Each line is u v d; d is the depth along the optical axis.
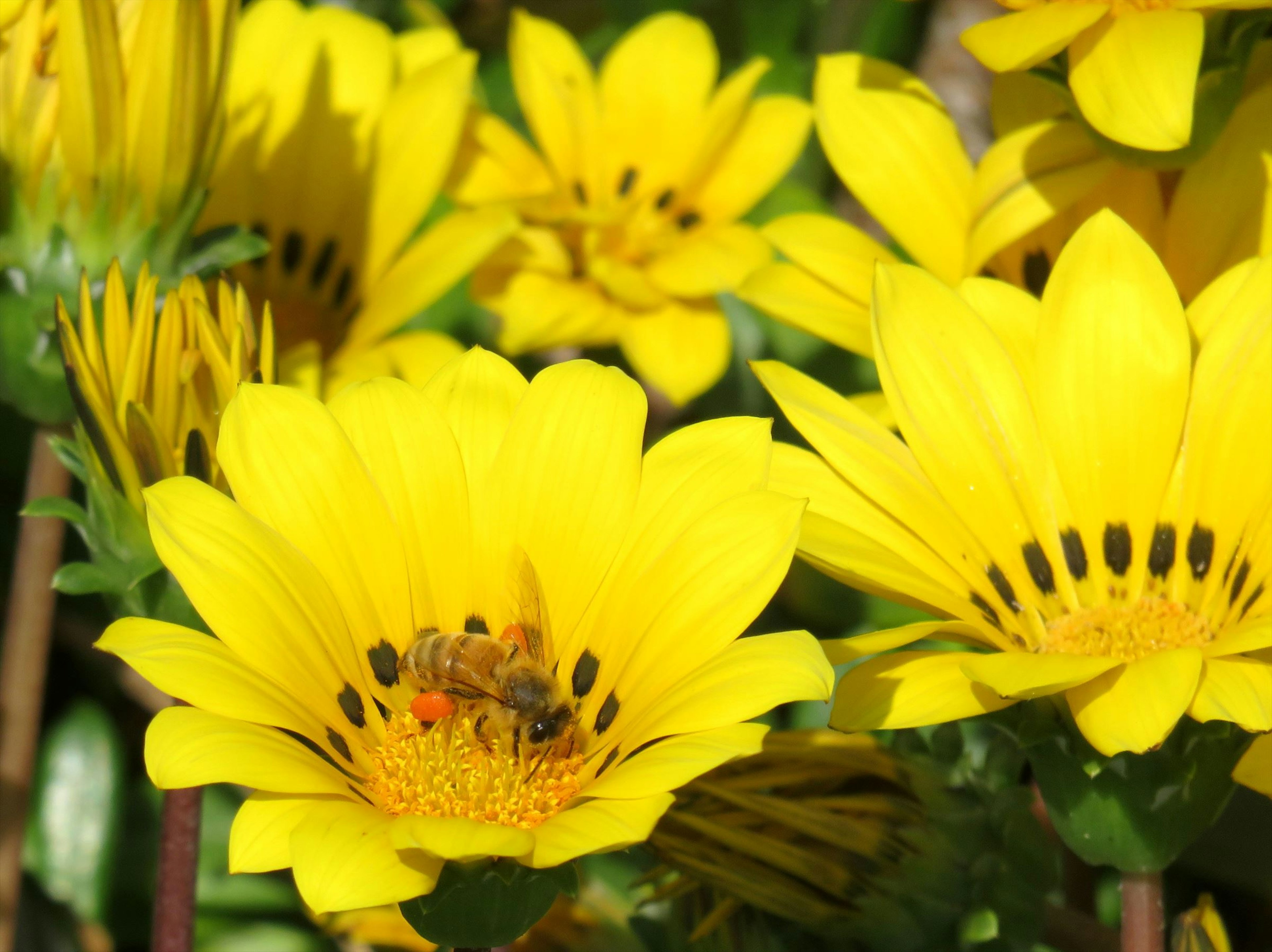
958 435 0.27
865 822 0.28
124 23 0.28
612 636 0.26
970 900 0.28
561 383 0.26
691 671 0.25
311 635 0.26
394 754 0.26
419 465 0.26
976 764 0.32
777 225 0.31
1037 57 0.27
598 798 0.25
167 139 0.29
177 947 0.29
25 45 0.28
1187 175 0.30
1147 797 0.26
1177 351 0.28
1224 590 0.28
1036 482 0.28
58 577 0.28
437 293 0.31
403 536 0.26
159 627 0.25
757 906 0.28
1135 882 0.27
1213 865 0.31
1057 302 0.28
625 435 0.26
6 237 0.29
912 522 0.27
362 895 0.23
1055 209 0.29
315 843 0.24
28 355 0.29
